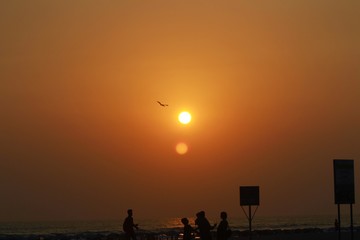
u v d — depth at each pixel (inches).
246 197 1811.0
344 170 1503.4
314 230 4813.0
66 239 4389.8
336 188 1502.2
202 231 1501.0
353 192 1507.1
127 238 1744.6
